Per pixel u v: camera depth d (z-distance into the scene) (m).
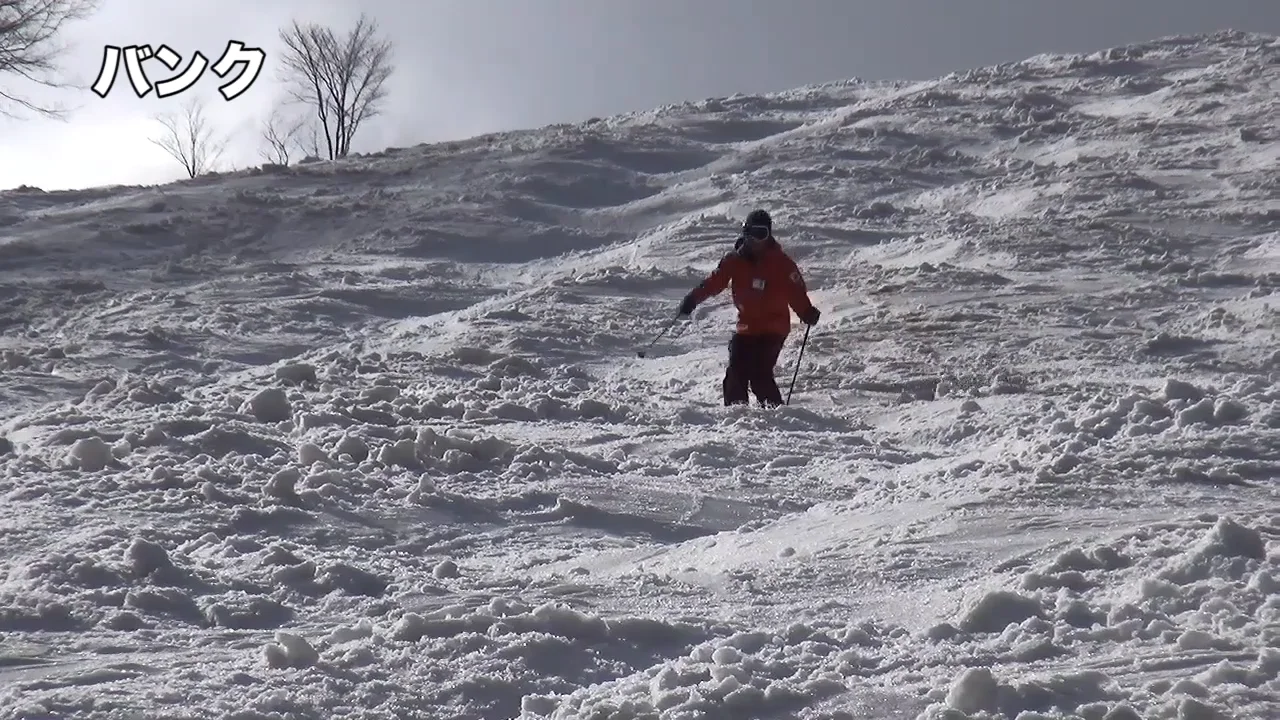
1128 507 16.41
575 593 14.40
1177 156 70.88
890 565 14.69
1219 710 9.37
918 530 16.17
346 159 97.12
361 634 12.66
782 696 10.20
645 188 82.44
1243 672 10.04
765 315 33.69
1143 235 55.12
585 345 45.16
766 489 22.78
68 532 16.86
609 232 73.12
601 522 19.88
